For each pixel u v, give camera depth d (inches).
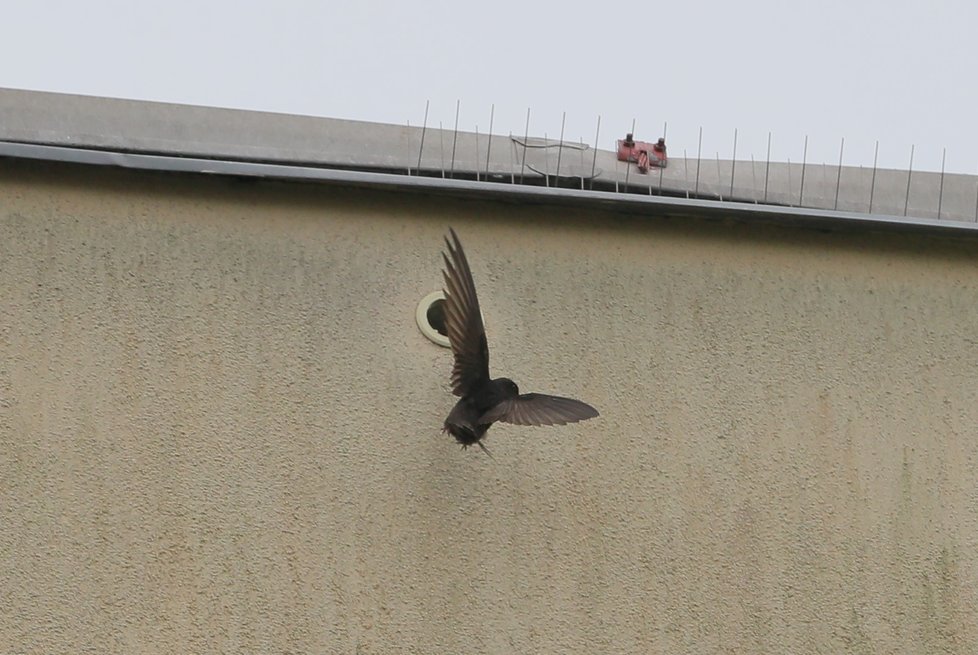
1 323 434.9
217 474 428.5
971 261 490.9
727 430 455.5
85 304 441.1
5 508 417.4
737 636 433.4
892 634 440.5
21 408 427.5
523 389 450.0
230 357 441.4
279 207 461.7
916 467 460.4
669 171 519.2
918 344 476.7
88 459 425.4
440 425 442.0
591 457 445.4
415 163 500.4
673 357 461.7
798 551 445.1
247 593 417.7
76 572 414.0
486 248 466.6
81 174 454.9
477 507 434.6
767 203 514.3
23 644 405.7
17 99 491.8
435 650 419.5
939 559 450.6
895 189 527.2
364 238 462.0
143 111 498.3
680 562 438.0
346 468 433.7
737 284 474.6
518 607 426.6
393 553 426.9
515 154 509.0
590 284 466.9
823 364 469.1
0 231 444.5
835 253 484.4
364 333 449.7
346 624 418.6
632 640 428.1
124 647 408.5
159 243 451.2
